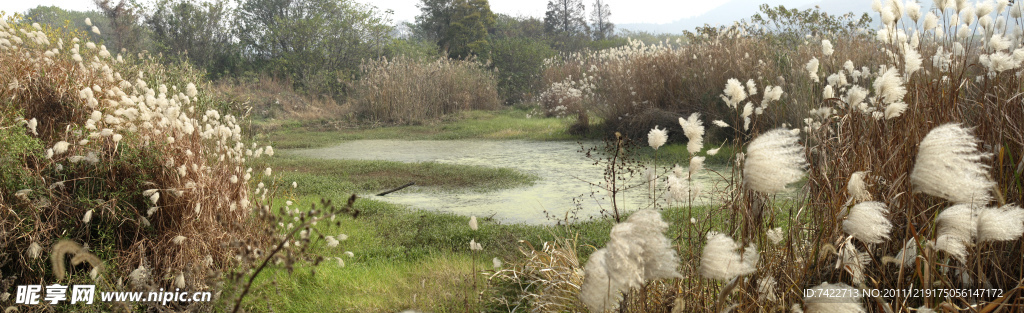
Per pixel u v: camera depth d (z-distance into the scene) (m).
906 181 3.01
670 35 50.78
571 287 3.66
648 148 12.68
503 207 7.71
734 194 3.00
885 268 3.03
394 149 14.84
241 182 5.05
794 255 3.05
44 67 4.98
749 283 2.71
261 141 15.02
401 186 9.12
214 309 4.04
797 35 14.87
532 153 13.43
